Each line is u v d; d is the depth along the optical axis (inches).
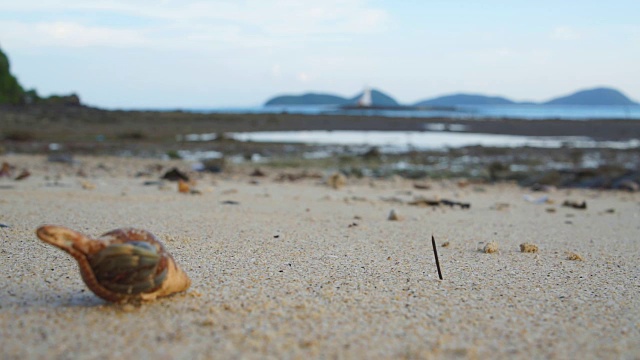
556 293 10.4
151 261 8.6
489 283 11.0
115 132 80.3
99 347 7.1
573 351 7.5
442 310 9.1
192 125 101.4
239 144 68.9
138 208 19.9
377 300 9.5
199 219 17.8
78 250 8.3
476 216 22.0
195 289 9.7
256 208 21.4
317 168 47.0
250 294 9.5
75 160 44.7
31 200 20.8
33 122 89.9
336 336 7.7
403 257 13.2
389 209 23.1
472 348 7.4
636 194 34.2
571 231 18.8
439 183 38.1
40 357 6.7
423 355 7.2
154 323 7.9
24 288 9.5
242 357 6.9
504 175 42.9
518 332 8.2
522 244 14.7
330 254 13.2
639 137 96.9
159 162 46.9
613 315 9.1
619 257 14.3
